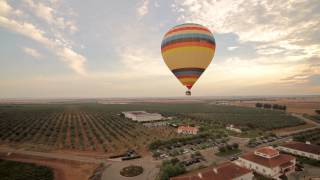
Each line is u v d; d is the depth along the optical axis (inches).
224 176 1840.6
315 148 2728.8
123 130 4667.8
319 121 6230.3
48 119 6545.3
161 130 4729.3
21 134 4160.9
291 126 5383.9
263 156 2349.9
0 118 6668.3
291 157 2375.7
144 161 2674.7
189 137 3725.4
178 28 1846.7
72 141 3661.4
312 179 2080.5
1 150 3137.3
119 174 2273.6
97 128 4933.6
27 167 2454.5
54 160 2728.8
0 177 2182.6
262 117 6993.1
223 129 4790.8
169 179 1993.1
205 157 2807.6
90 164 2583.7
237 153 2982.3
